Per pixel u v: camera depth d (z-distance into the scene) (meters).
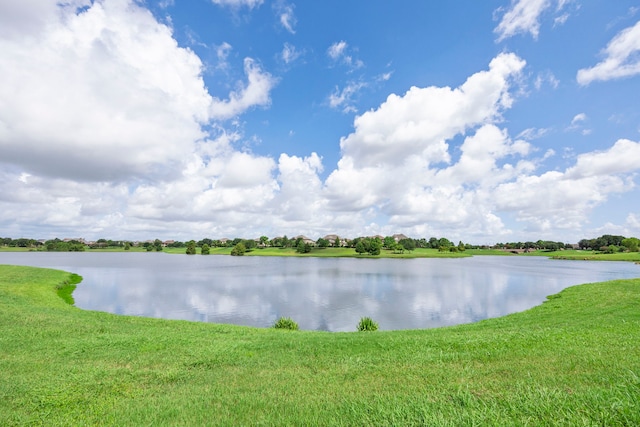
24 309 20.95
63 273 62.06
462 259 155.88
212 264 108.75
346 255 168.75
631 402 4.86
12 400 7.51
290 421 5.61
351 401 6.25
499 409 5.18
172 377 9.16
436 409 5.38
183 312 33.34
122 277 65.88
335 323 28.91
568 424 4.43
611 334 11.32
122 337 14.25
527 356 9.12
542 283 57.09
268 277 67.06
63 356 11.33
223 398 7.12
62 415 6.73
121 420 6.30
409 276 69.75
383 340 12.91
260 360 10.69
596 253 177.75
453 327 18.42
